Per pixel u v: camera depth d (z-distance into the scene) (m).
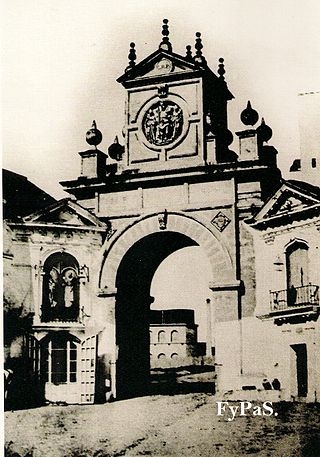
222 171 23.66
